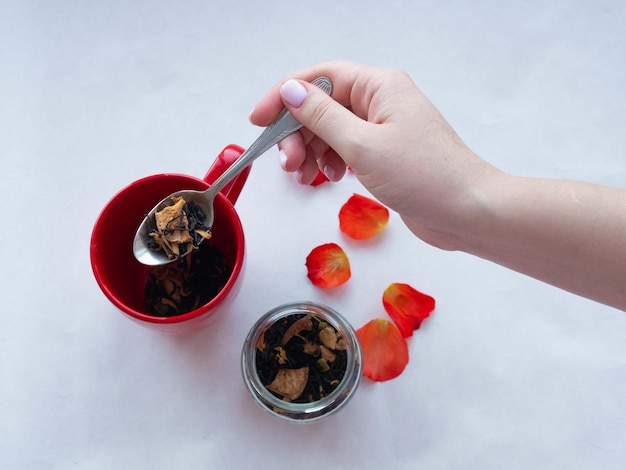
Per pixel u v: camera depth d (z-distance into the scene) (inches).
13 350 15.5
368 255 16.6
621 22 18.0
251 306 16.1
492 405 15.6
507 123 17.4
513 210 12.1
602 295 12.7
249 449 15.2
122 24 17.7
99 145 16.9
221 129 17.1
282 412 14.4
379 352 15.8
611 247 11.7
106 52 17.5
